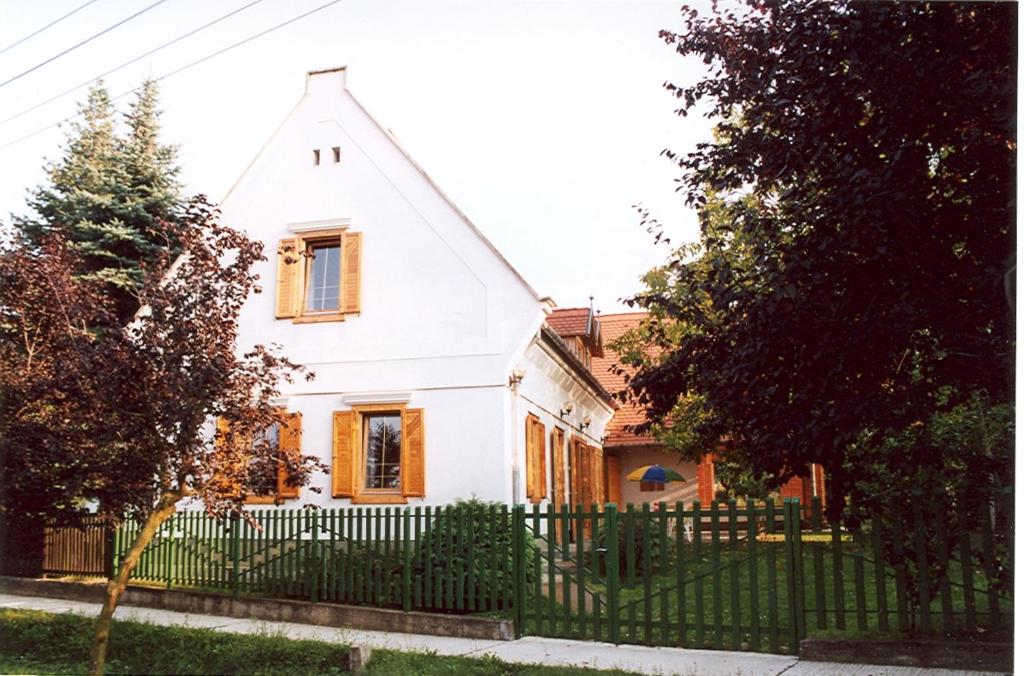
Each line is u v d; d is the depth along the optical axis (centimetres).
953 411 888
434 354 1590
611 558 1009
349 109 1738
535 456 1725
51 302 963
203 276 891
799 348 842
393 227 1662
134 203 2358
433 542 1170
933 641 819
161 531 1451
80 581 1509
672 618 1152
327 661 918
